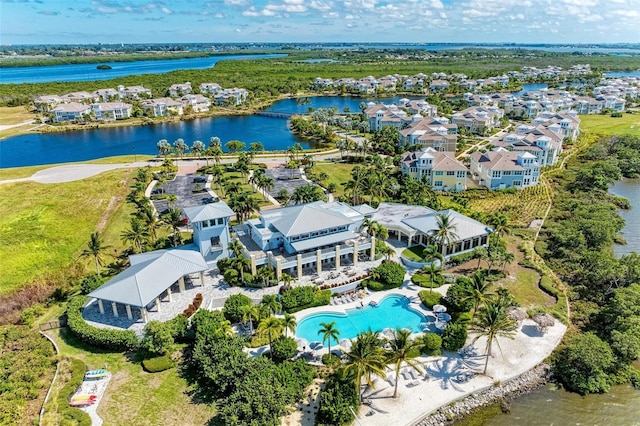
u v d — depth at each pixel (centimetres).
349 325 6594
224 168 14688
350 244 8194
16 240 9238
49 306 7338
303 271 7962
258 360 5334
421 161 12606
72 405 5141
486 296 6319
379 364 5047
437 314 6631
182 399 5244
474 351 6084
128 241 9294
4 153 17525
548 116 19438
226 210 8131
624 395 5431
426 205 10531
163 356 5897
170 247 8731
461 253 8531
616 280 7350
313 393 5331
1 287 7825
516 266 8338
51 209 10694
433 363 5866
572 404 5316
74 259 8762
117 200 11638
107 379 5569
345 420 4847
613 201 11719
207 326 5912
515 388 5509
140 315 6662
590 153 15588
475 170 13788
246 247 8131
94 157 16988
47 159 16650
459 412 5175
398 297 7306
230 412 4597
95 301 7050
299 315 6775
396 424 4947
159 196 12025
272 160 15912
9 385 5322
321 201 9600
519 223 10331
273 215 8425
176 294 7294
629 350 5638
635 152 14938
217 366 5231
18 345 6122
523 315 6538
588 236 9138
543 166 14600
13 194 11600
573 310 7019
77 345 6250
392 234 9412
